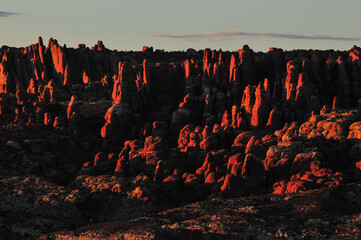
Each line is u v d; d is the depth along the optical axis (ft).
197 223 593.01
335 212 609.42
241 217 598.75
